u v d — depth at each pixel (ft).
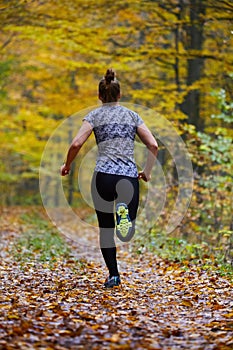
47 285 28.17
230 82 55.57
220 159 51.65
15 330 17.79
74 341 17.40
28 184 136.26
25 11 51.85
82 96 72.13
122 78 64.44
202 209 51.90
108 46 62.34
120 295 25.52
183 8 55.83
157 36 60.08
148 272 35.37
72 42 60.49
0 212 102.99
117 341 17.48
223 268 33.12
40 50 65.98
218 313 22.09
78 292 25.90
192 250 40.60
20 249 46.75
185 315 21.99
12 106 86.43
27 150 93.20
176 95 59.52
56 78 74.54
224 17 48.01
